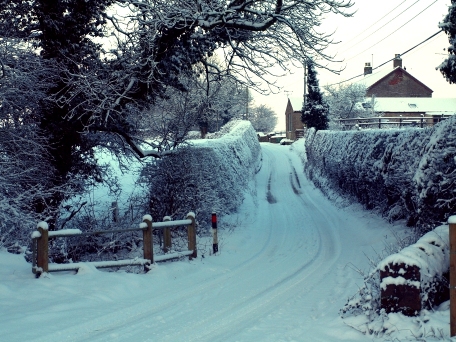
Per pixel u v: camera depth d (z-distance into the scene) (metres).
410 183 12.96
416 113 63.41
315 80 48.12
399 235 13.27
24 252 10.93
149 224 10.27
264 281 9.81
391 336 5.66
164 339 6.01
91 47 14.28
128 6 13.42
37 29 13.73
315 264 11.63
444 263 6.56
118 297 8.36
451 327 5.35
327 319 6.68
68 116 13.81
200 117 17.06
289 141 70.81
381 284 6.05
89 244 14.29
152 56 13.04
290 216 21.45
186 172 16.45
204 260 12.05
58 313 7.03
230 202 20.77
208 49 14.43
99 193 21.53
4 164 11.66
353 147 21.39
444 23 12.34
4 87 12.10
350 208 20.95
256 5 14.13
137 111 15.22
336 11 13.37
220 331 6.37
